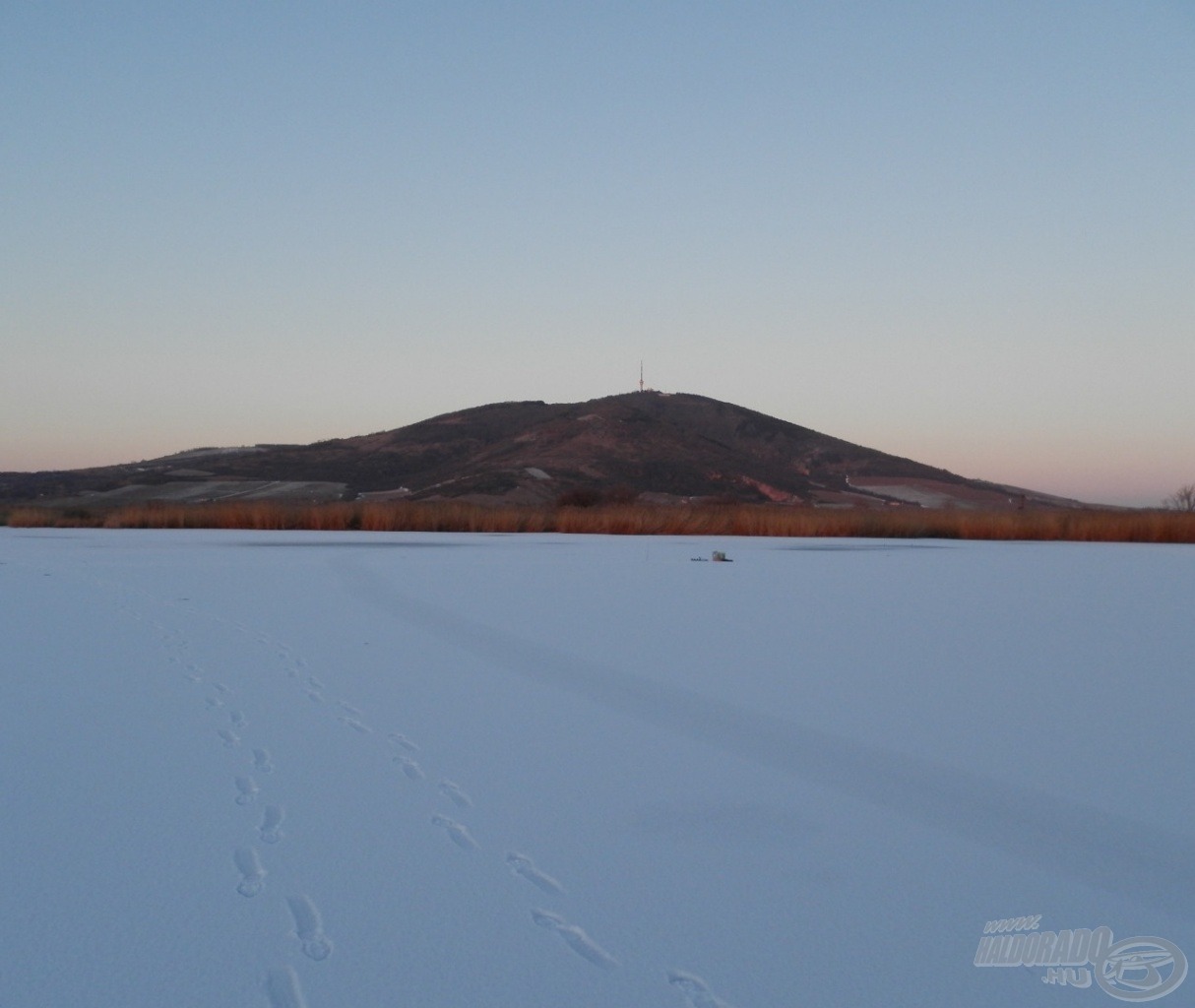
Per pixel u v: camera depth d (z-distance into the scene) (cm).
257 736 751
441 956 430
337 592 1659
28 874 505
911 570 2219
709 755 722
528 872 516
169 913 466
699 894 495
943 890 504
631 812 604
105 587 1705
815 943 448
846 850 552
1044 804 624
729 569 2188
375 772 671
